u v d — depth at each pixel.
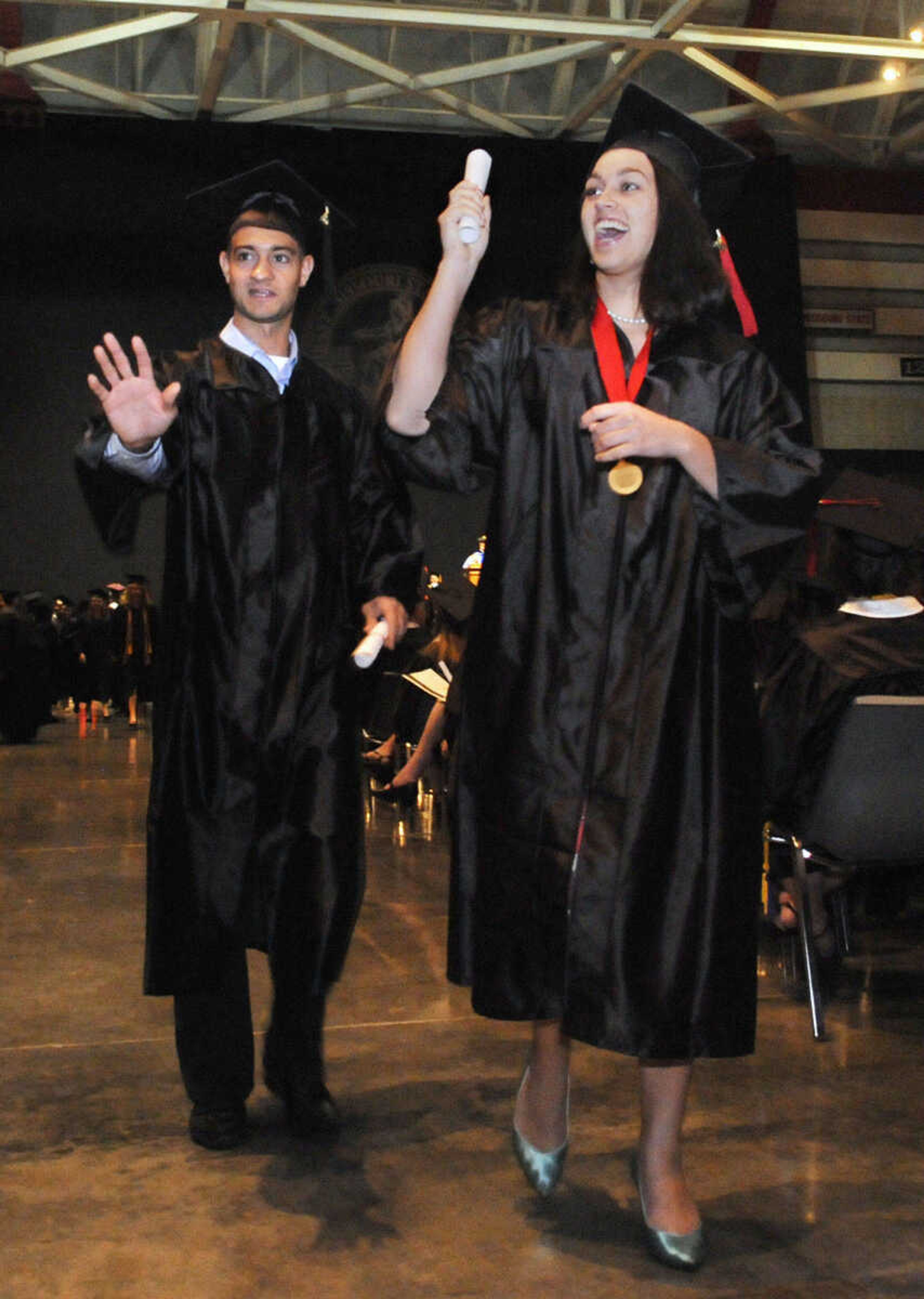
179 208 19.12
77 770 10.45
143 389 2.39
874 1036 3.37
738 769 2.11
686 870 2.06
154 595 19.81
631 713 2.06
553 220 19.11
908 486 4.12
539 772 2.09
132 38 16.19
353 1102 2.87
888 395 21.36
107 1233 2.20
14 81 18.19
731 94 18.84
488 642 2.15
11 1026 3.48
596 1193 2.38
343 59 16.53
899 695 3.41
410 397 2.11
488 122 18.77
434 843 6.52
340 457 2.75
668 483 2.09
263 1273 2.05
